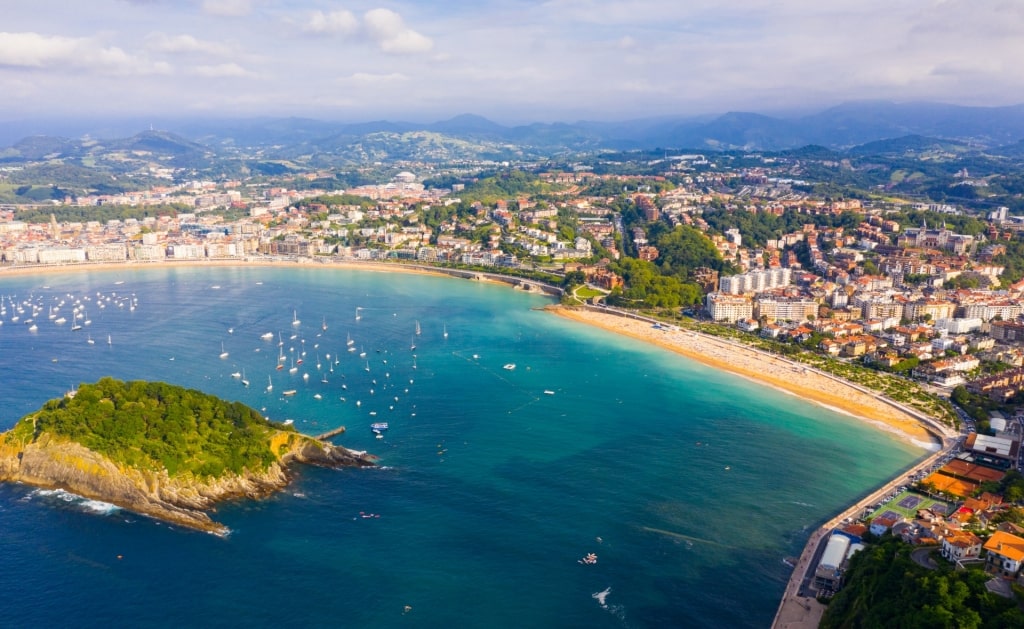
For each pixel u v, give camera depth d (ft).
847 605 602.03
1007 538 618.03
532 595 647.15
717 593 654.94
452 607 629.92
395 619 614.34
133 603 631.56
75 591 646.33
